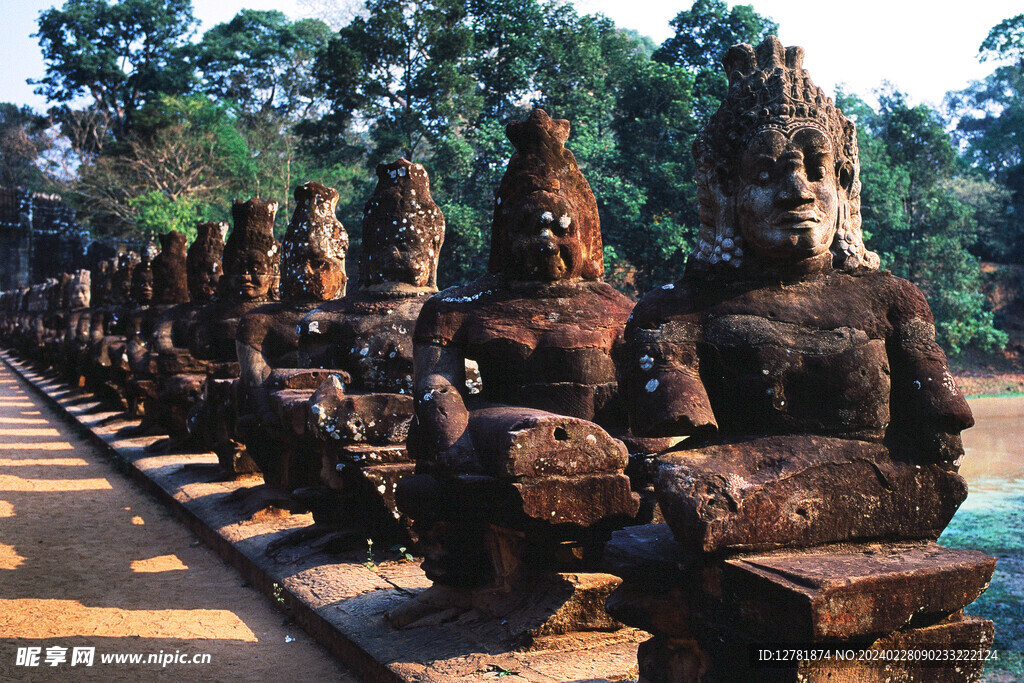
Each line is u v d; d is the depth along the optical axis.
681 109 27.42
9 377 27.88
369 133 32.31
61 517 8.60
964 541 8.70
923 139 34.88
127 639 5.06
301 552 6.06
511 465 3.68
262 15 58.72
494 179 24.17
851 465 2.96
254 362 7.56
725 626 2.80
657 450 4.36
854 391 3.07
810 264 3.18
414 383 4.56
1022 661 5.28
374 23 28.00
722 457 2.95
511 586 4.27
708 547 2.74
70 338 21.14
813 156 3.13
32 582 6.29
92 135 59.19
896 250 31.17
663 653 3.14
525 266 4.57
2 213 52.94
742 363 3.14
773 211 3.11
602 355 4.51
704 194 3.36
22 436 14.84
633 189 24.94
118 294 19.70
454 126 27.98
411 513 4.36
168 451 11.16
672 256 24.66
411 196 6.65
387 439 5.93
